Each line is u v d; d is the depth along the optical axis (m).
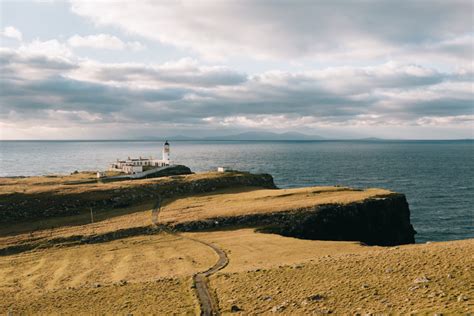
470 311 24.73
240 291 40.62
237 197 117.75
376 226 97.94
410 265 38.62
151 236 85.00
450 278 32.84
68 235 85.75
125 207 113.62
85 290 48.03
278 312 32.62
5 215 98.75
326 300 33.44
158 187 132.38
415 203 156.75
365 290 34.03
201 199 120.06
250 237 78.06
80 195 115.62
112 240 83.69
